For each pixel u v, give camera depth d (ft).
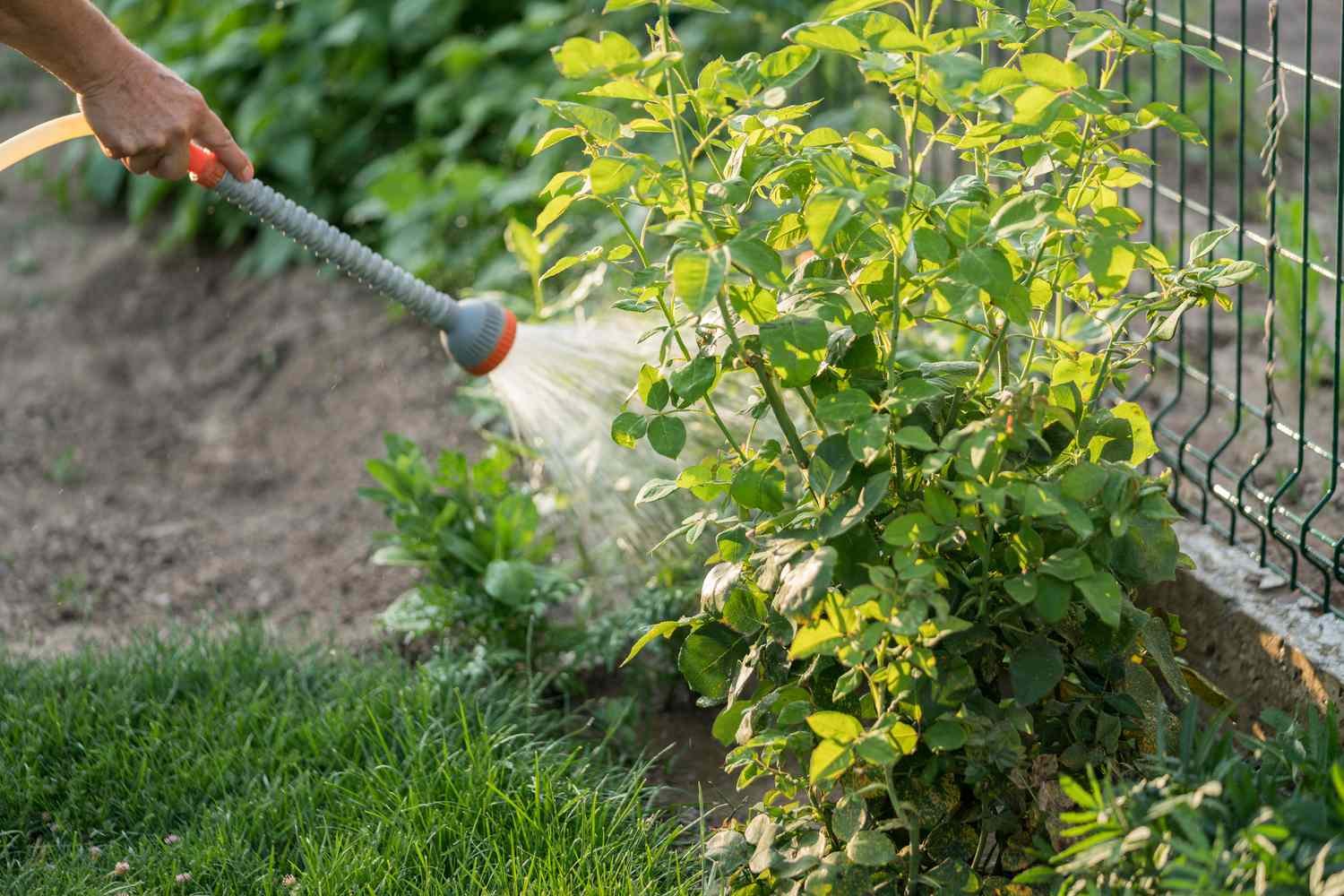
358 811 9.10
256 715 10.11
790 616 6.69
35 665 10.89
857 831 7.00
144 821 9.20
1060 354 7.97
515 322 9.84
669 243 14.49
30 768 9.61
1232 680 9.66
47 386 17.43
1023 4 13.80
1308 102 9.32
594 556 12.01
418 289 9.50
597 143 7.67
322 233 9.28
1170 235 14.58
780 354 6.78
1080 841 6.96
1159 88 16.66
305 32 19.69
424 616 11.12
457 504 11.34
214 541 14.29
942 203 7.04
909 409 6.84
